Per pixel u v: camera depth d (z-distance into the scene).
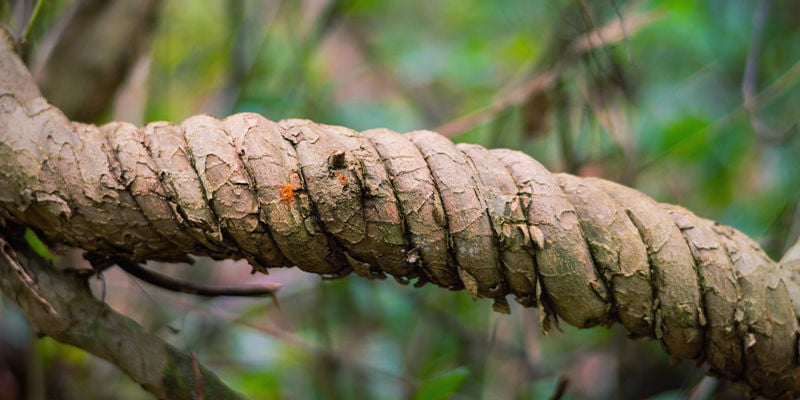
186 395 0.92
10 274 0.90
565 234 0.88
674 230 0.90
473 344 1.54
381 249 0.87
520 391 1.40
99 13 1.13
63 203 0.87
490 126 1.54
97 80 1.13
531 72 1.48
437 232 0.87
